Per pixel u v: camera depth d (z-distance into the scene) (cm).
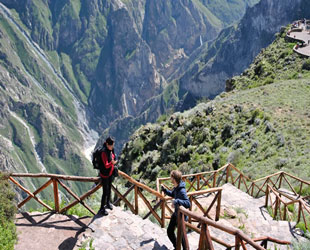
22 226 887
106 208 951
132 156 4600
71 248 799
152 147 4472
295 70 5678
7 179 914
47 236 842
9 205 837
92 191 952
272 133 3159
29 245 806
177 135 3969
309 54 5981
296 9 18275
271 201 1471
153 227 909
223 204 1402
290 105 3722
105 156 867
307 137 2877
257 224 1274
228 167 1845
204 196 1522
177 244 733
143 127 5088
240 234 585
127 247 800
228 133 3622
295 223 1296
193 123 4134
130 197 1462
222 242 689
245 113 3847
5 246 756
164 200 1004
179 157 3744
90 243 804
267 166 2633
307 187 1944
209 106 4391
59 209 1012
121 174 953
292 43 7125
